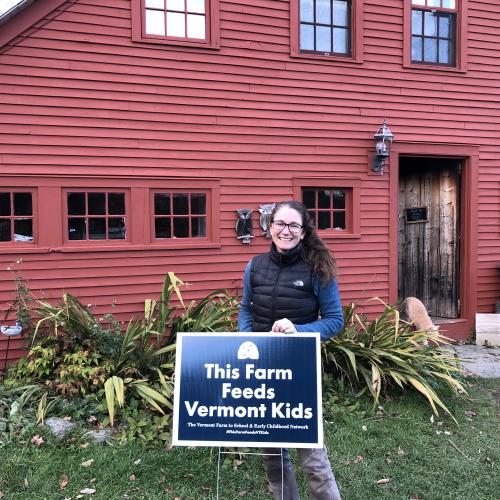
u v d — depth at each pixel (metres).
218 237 6.29
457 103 7.50
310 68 6.68
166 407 4.41
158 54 5.96
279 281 2.71
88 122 5.70
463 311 7.72
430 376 5.26
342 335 5.32
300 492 3.34
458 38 7.49
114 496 3.26
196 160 6.18
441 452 3.98
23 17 5.39
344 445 4.04
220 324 5.30
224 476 3.54
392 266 7.19
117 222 5.93
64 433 3.97
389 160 7.14
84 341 4.76
